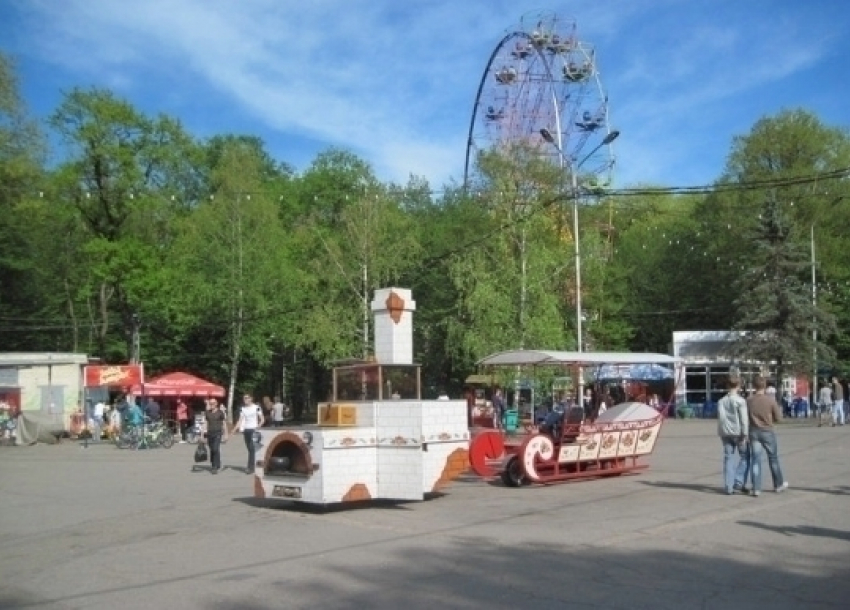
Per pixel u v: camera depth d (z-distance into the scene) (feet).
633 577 31.37
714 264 211.82
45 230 189.57
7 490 66.18
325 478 49.80
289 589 30.66
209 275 173.58
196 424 133.49
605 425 63.87
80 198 172.35
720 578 31.09
